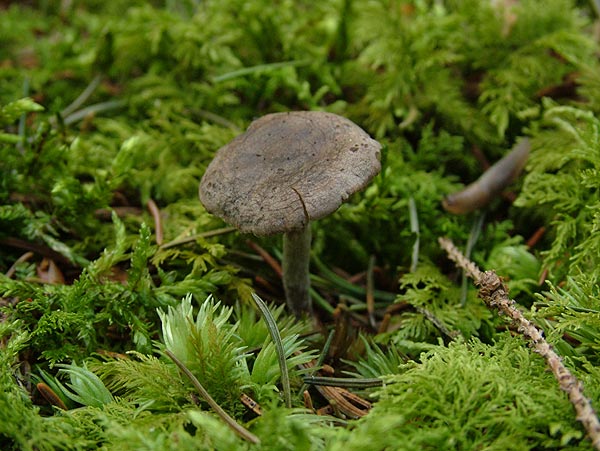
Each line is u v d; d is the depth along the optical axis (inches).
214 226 7.2
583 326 5.9
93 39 9.3
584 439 5.2
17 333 6.0
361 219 7.3
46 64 9.1
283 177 6.0
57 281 6.8
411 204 7.4
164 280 6.7
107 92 9.0
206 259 6.8
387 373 6.1
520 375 5.5
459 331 6.4
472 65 8.4
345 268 7.6
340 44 8.6
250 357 6.2
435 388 5.4
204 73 8.8
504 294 5.9
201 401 5.7
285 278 6.7
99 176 7.2
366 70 8.5
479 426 5.3
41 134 7.2
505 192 7.6
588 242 6.4
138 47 8.9
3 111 7.2
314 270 7.4
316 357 6.1
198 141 7.9
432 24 8.3
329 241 7.6
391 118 8.0
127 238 7.1
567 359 5.8
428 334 6.5
